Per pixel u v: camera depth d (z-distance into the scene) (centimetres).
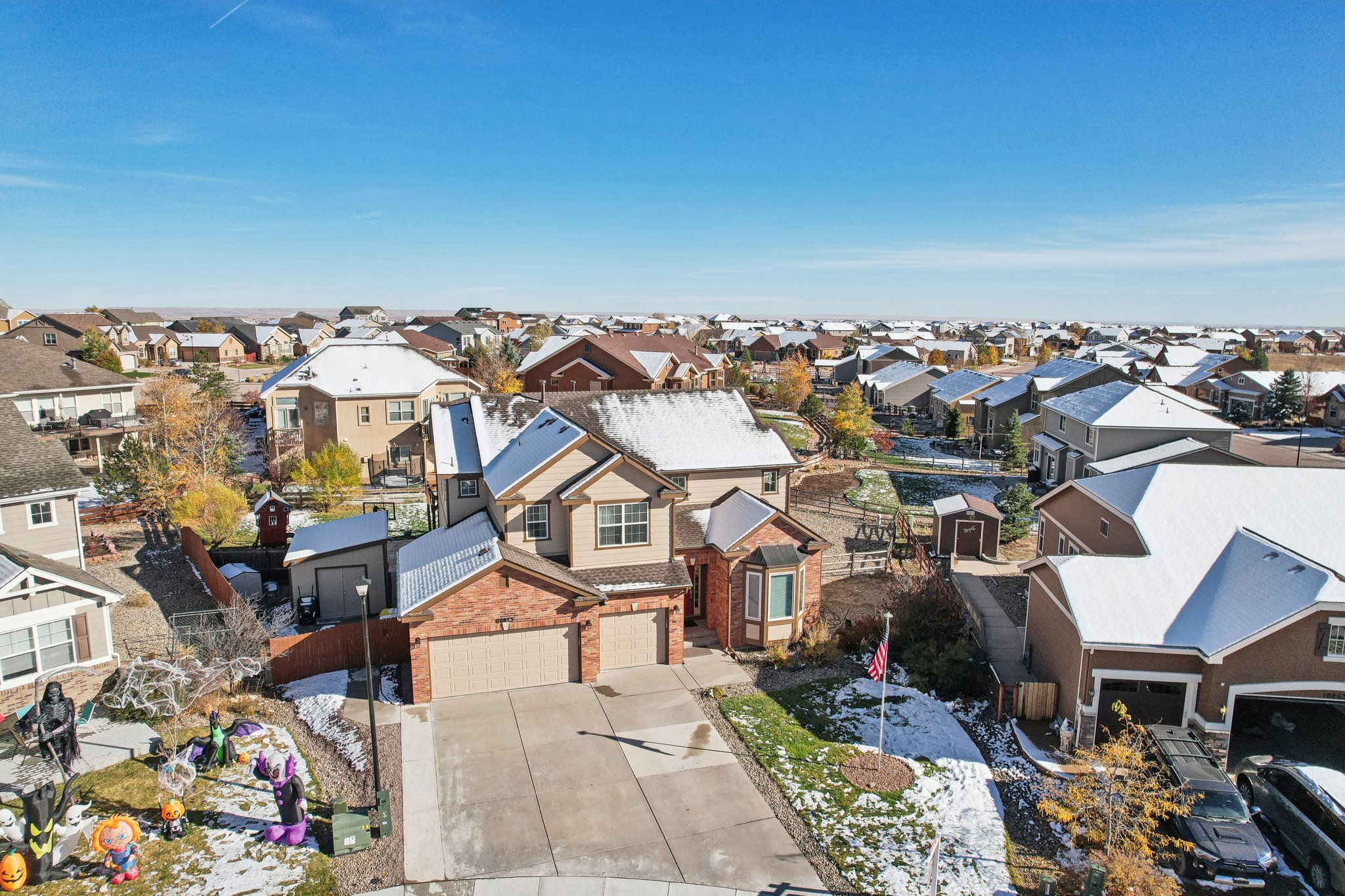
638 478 2525
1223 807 1630
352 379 4806
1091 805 1658
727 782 1869
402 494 4331
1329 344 15162
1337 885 1521
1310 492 2394
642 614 2472
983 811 1770
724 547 2591
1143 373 9544
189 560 3203
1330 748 2023
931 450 6219
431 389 4884
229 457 4362
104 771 1862
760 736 2062
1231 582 2058
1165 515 2366
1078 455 4628
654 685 2348
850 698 2289
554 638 2331
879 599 3025
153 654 2288
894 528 3734
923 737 2078
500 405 3112
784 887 1530
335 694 2264
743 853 1625
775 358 13762
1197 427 4303
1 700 2081
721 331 17250
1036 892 1528
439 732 2066
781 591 2589
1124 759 1644
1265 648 1870
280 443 4650
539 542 2530
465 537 2595
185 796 1775
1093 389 5097
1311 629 1848
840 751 2011
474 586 2212
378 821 1650
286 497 4147
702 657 2547
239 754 1914
